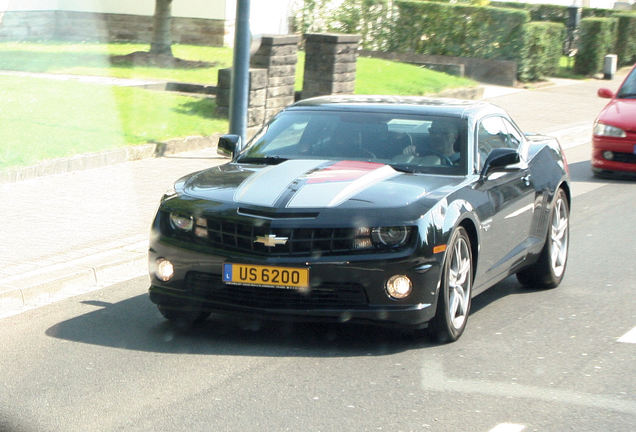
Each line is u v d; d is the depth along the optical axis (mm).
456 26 29109
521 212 8047
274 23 29656
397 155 7508
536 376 6297
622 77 32906
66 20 27969
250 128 16375
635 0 43312
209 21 28484
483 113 8117
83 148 13461
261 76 16438
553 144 9195
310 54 18750
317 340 6992
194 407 5621
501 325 7531
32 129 14297
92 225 10023
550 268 8711
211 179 7266
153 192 11773
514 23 28375
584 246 10688
